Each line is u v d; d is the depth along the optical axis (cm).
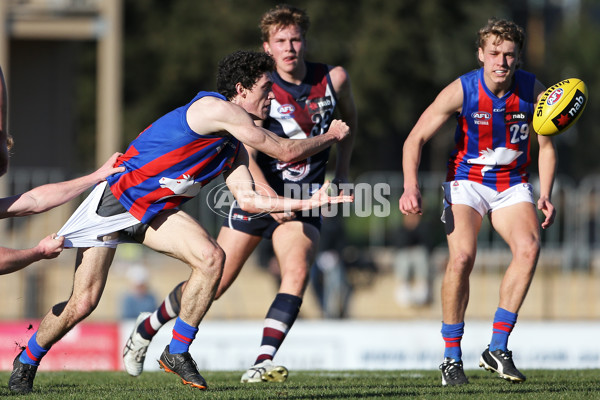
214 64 9500
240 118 1650
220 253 1658
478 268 4559
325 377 2225
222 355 3291
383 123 9388
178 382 2034
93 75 10675
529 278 1909
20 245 4500
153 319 2038
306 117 2162
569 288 4503
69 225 1681
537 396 1656
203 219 4334
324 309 4331
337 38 9200
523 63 2009
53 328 1702
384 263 4816
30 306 4338
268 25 2131
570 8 15612
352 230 4788
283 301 2059
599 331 3391
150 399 1614
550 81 13375
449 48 9469
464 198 1952
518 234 1923
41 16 5303
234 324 3300
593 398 1636
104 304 4500
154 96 9819
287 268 2089
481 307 4528
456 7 9625
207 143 1669
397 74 9319
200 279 1661
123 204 1675
